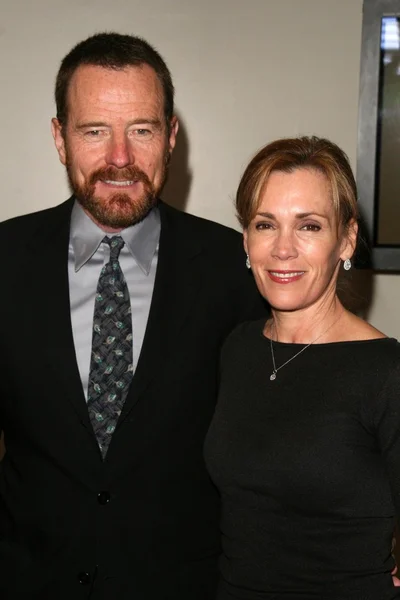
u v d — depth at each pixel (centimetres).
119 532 166
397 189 278
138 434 166
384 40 273
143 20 280
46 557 167
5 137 284
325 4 278
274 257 150
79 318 174
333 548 138
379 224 279
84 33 279
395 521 143
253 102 282
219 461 151
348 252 157
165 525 169
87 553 165
